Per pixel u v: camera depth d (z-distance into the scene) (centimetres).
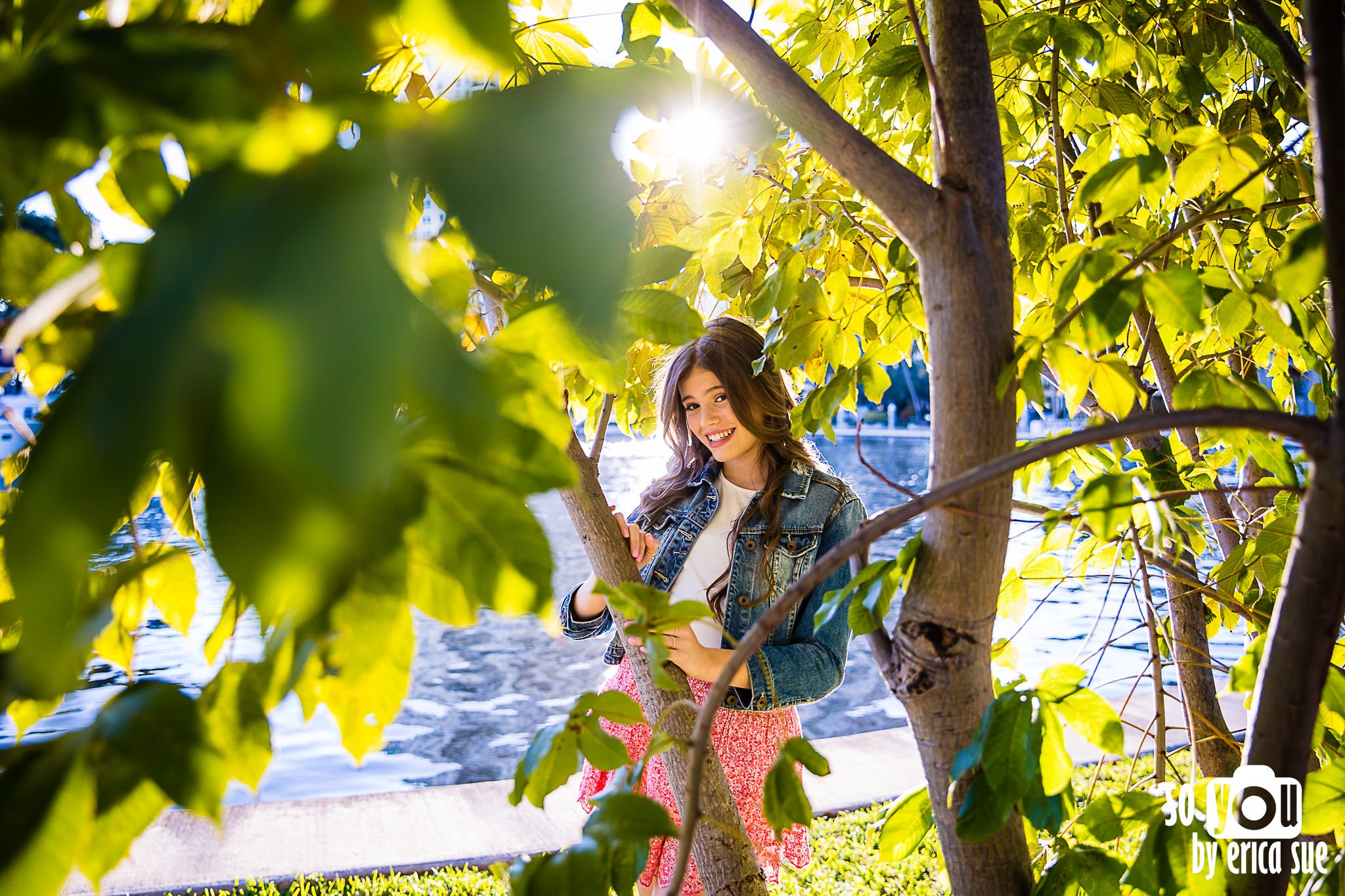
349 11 34
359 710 56
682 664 209
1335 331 77
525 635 908
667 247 69
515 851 398
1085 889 108
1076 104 209
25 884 49
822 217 214
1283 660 85
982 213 108
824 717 665
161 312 27
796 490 239
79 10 46
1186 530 184
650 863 226
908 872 368
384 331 26
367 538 43
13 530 27
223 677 62
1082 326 103
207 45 36
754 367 202
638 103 38
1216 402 125
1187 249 229
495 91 37
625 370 72
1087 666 672
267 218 28
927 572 110
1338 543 79
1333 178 74
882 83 202
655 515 268
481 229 35
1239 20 212
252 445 24
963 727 112
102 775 52
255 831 418
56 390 72
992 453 106
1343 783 99
